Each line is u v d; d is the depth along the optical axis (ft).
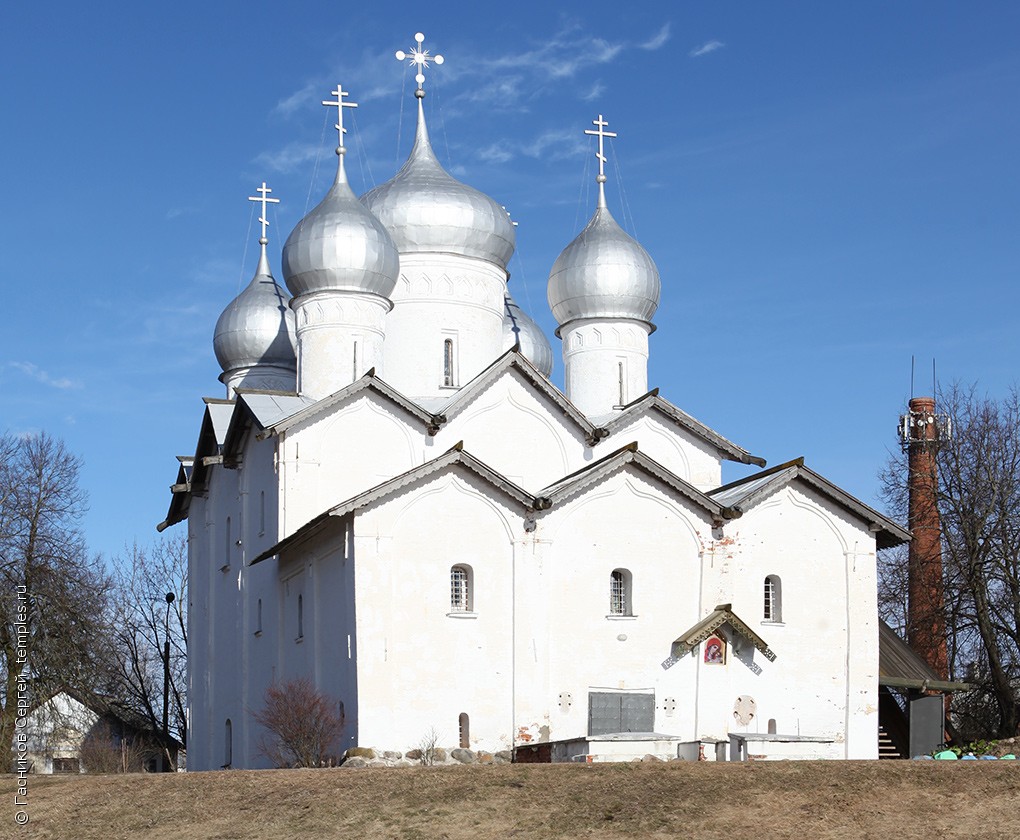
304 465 153.69
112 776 114.93
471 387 159.84
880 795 95.81
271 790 102.94
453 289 176.86
